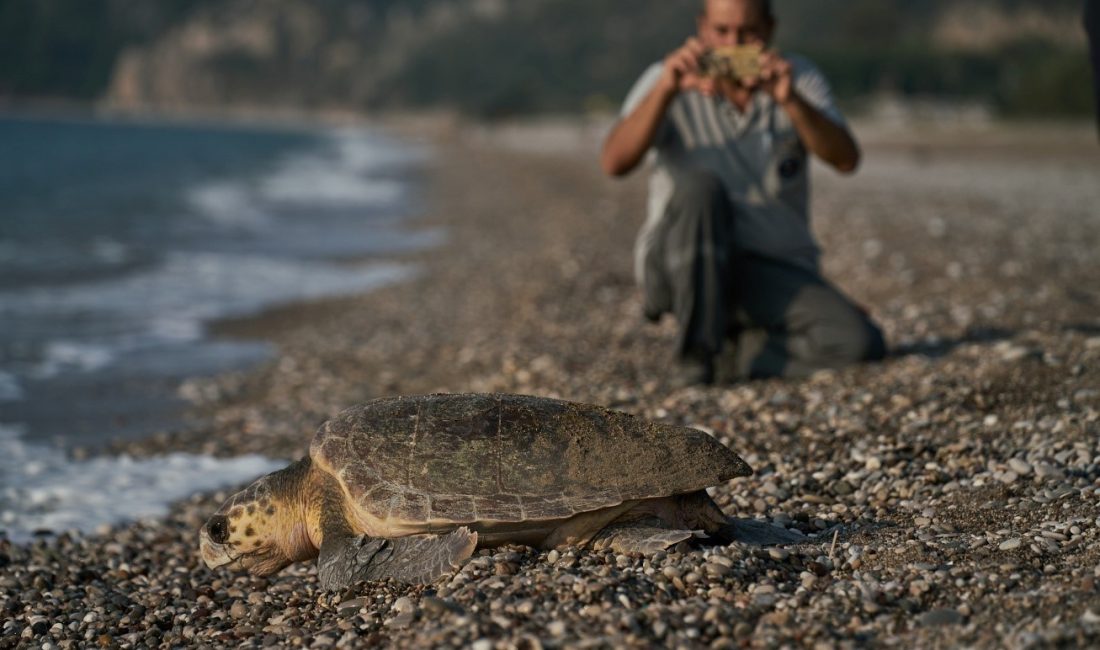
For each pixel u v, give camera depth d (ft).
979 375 17.78
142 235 59.52
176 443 21.33
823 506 13.47
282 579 13.57
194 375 27.73
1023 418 15.75
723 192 18.12
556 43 611.88
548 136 274.57
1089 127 160.97
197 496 17.93
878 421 16.28
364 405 12.50
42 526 16.47
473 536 10.83
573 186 94.17
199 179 113.60
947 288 28.45
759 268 19.02
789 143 18.34
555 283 35.83
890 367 18.79
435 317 34.27
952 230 41.27
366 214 76.69
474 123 415.64
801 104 17.12
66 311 36.58
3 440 21.49
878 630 9.59
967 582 10.26
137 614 12.69
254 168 142.92
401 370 26.55
